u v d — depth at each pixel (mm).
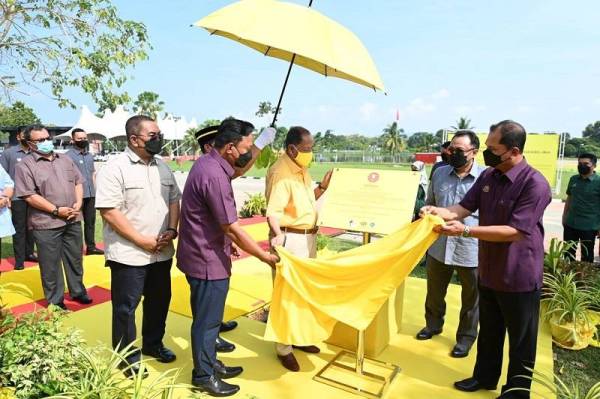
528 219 2736
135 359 3291
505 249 2895
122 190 3193
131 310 3281
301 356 3727
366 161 55281
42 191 4438
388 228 3408
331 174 3959
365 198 3627
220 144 2938
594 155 6449
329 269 3002
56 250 4527
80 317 4355
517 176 2857
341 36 3158
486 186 3080
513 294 2902
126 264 3188
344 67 2936
